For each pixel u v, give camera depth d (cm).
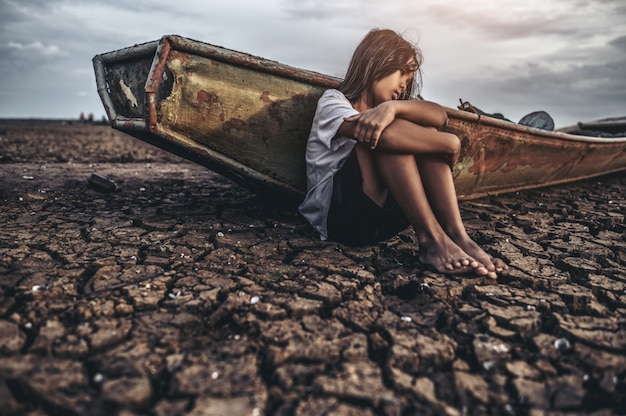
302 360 135
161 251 219
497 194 379
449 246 195
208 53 221
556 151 390
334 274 196
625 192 461
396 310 168
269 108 240
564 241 263
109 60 279
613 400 123
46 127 2052
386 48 210
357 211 200
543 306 173
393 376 128
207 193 369
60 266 193
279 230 258
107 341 138
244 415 111
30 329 144
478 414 116
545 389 125
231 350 138
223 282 184
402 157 192
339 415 113
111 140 1274
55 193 340
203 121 232
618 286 195
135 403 114
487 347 145
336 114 200
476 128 291
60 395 114
